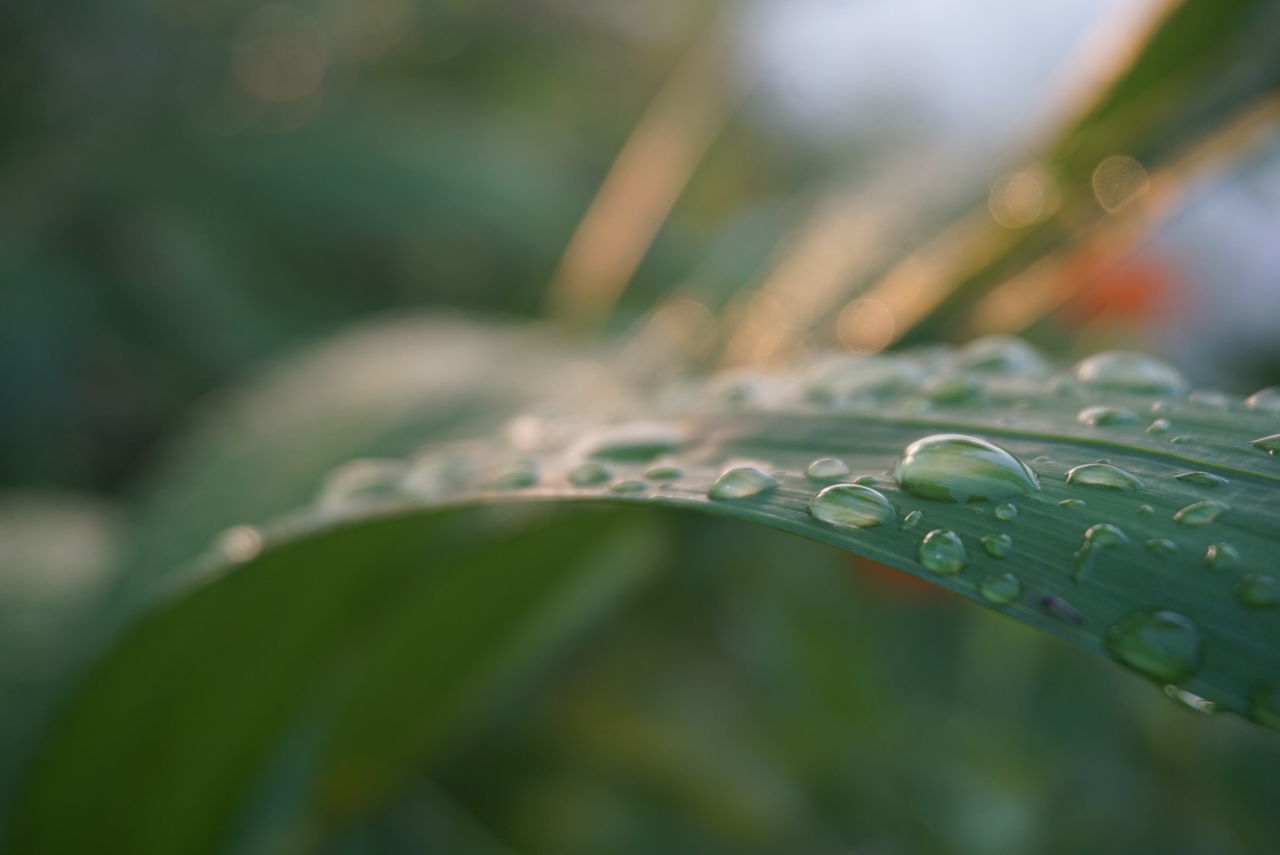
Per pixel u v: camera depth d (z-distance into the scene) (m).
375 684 0.21
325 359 0.26
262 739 0.19
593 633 0.33
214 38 0.49
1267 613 0.13
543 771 0.30
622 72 0.61
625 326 0.32
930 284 0.23
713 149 0.34
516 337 0.28
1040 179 0.21
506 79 0.60
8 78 0.43
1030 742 0.29
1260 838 0.26
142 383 0.40
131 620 0.17
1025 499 0.14
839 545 0.13
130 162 0.45
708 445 0.16
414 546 0.18
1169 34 0.19
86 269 0.42
